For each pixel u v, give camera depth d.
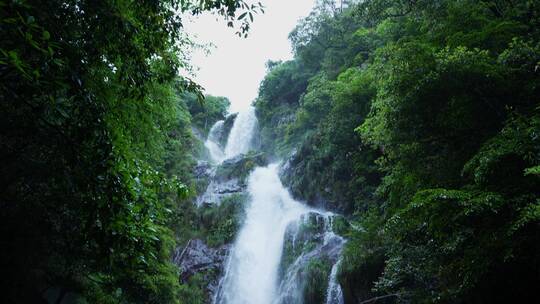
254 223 21.44
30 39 2.96
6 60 3.14
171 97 9.21
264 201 22.45
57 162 4.82
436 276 7.69
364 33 22.67
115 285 9.82
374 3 14.04
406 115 8.01
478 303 6.99
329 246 15.87
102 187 4.08
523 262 6.11
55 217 6.00
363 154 16.78
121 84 5.59
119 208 4.11
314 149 21.05
